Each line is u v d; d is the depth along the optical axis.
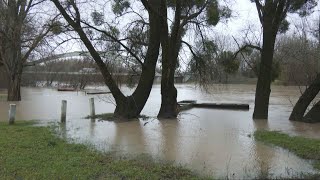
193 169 9.55
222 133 15.51
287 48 33.41
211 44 23.25
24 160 9.46
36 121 18.39
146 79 20.12
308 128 17.44
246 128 17.12
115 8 21.62
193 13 21.89
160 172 8.96
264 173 9.23
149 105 29.53
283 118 21.45
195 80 26.03
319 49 22.53
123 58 21.25
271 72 21.56
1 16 30.34
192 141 13.59
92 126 16.95
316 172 9.35
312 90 19.89
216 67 24.34
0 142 11.63
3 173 8.39
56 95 42.84
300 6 21.11
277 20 20.33
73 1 18.25
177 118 20.42
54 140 12.41
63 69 64.06
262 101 21.05
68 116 21.67
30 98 37.47
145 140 13.75
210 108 28.11
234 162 10.41
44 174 8.34
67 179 8.09
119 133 15.23
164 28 19.89
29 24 31.86
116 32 20.52
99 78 48.94
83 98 37.78
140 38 21.36
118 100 19.66
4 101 33.22
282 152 11.64
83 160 9.73
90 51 19.06
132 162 9.89
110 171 8.91
